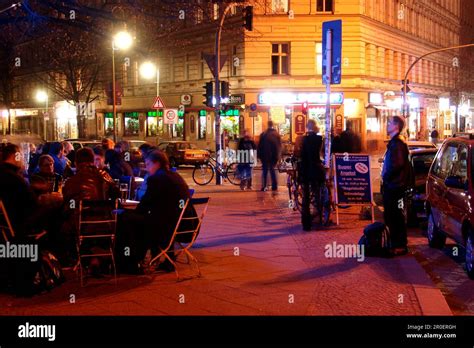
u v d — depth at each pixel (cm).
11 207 725
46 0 1152
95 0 1455
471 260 834
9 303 678
